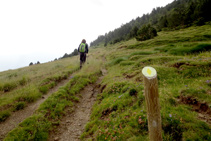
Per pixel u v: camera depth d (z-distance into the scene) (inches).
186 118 145.1
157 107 80.3
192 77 271.1
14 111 231.8
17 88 334.3
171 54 630.5
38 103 263.4
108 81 378.9
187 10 2684.5
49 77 407.2
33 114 217.8
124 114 188.9
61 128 210.8
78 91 344.5
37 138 175.6
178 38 1534.2
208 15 2293.3
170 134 133.3
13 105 241.3
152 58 490.9
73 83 377.1
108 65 754.8
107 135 161.9
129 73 406.3
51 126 204.1
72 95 316.2
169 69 327.3
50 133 193.9
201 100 167.5
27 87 319.6
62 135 197.0
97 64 639.8
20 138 166.1
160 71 322.7
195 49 604.1
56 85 374.3
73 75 463.2
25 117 214.4
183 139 123.6
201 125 133.4
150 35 2154.3
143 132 145.6
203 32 1587.1
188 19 2571.4
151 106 80.1
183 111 158.9
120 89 289.0
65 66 668.7
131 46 1839.3
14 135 169.3
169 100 187.9
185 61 346.6
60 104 256.1
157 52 781.3
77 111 265.4
